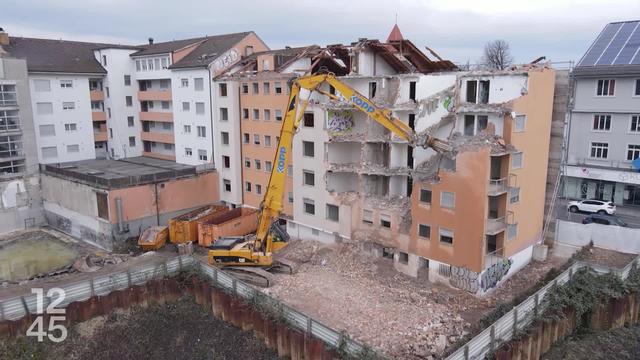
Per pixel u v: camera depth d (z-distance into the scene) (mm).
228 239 40062
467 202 32781
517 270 38250
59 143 62094
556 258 40875
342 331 27594
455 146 32844
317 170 43250
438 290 34938
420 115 36188
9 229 54094
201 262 37062
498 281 35719
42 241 50969
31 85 58719
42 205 56375
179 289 36844
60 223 54156
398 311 32281
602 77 49906
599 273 34594
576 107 52500
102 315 33625
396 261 38281
